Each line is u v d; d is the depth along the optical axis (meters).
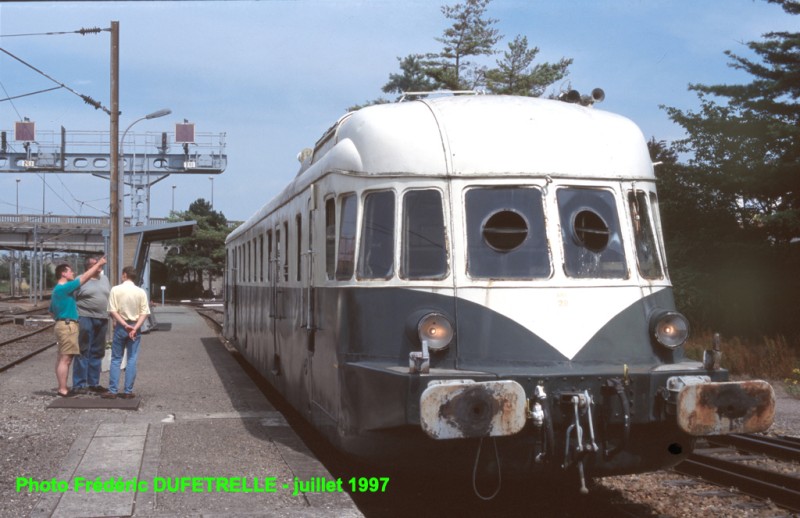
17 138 59.09
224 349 21.80
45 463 8.01
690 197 22.53
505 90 36.03
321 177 8.22
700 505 7.31
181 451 8.38
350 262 7.33
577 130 7.25
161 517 6.10
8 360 18.94
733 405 6.20
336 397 7.48
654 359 6.84
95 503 6.45
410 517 7.05
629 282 6.97
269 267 12.48
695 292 21.48
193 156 60.00
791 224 20.27
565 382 6.27
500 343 6.62
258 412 10.90
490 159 7.00
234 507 6.38
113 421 10.15
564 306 6.75
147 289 33.34
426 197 6.99
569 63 36.59
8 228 68.31
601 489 7.89
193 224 32.12
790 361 16.83
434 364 6.60
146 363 17.73
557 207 6.98
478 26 36.81
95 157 59.97
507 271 6.83
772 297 21.53
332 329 7.66
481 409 5.96
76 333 12.10
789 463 8.82
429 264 6.89
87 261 12.70
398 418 6.29
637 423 6.33
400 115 7.33
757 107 21.25
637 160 7.36
